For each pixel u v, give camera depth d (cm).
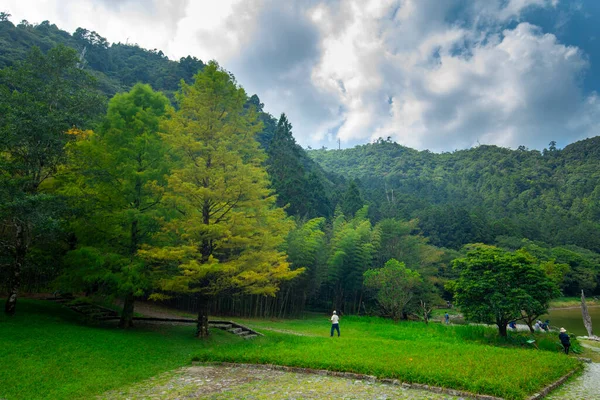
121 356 1269
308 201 5559
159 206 1745
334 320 2167
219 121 1761
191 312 2952
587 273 7056
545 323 3178
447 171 18962
